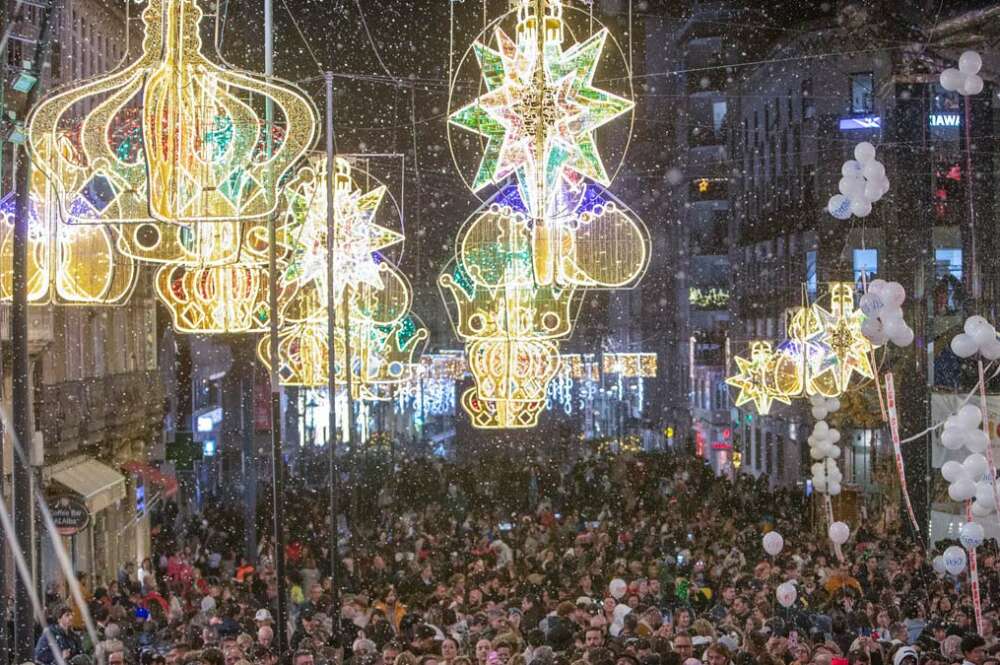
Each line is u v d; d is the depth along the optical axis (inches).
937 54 1738.4
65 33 1300.4
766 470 2507.4
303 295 913.5
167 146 419.5
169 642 743.7
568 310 802.8
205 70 421.1
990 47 1712.6
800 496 1691.7
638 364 3144.7
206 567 1160.2
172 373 1835.6
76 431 1208.8
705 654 553.0
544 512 1359.5
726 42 3051.2
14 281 561.3
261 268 741.9
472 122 518.0
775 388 1323.8
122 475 1334.9
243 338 1812.3
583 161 518.6
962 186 1724.9
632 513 1428.4
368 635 717.9
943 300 1678.2
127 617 796.0
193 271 715.4
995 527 695.7
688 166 3238.2
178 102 420.8
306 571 984.3
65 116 1202.0
